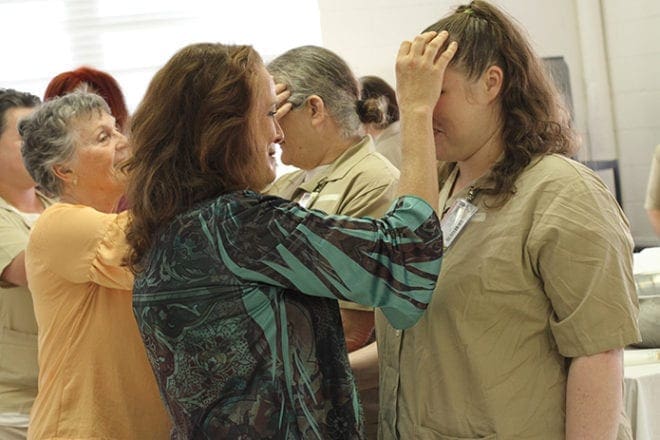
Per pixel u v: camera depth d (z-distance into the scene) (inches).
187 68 56.9
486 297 58.1
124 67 175.6
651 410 86.7
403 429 62.9
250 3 177.5
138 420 69.8
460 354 59.2
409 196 56.0
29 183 94.9
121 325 69.9
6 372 89.0
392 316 57.6
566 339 56.4
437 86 57.8
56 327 70.1
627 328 55.9
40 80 173.9
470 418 59.0
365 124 83.5
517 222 57.6
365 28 179.9
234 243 54.6
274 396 54.3
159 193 56.3
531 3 187.9
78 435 68.3
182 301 55.2
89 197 75.2
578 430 56.4
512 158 59.5
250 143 57.3
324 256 53.9
